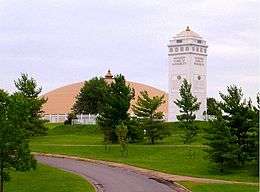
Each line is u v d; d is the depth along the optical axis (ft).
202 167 214.90
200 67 367.25
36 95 288.30
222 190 161.07
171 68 367.04
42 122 281.95
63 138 314.96
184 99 273.13
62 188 166.81
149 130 278.26
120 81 288.92
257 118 212.02
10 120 153.79
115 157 241.76
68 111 510.17
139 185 170.91
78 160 233.35
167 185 171.42
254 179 191.21
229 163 209.05
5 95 155.74
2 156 155.02
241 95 218.59
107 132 282.97
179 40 364.79
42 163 222.28
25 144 156.87
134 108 310.24
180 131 327.47
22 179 187.11
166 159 233.14
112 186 168.76
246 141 212.84
